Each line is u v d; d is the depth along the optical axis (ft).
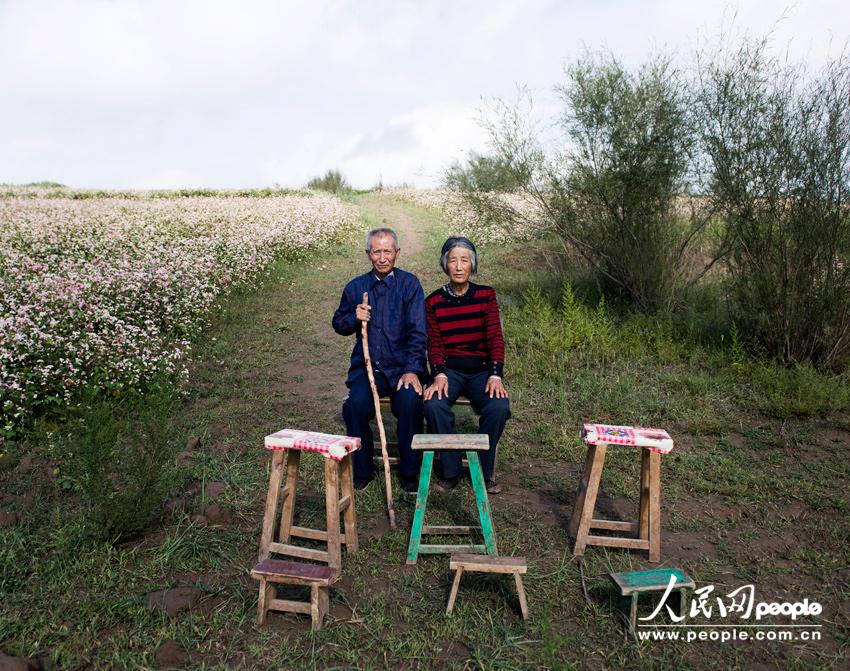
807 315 18.29
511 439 15.21
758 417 16.05
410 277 13.23
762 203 18.92
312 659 7.72
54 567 9.52
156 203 61.62
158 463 10.90
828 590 9.32
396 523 11.30
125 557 9.84
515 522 11.31
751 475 12.91
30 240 33.78
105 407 11.77
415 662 7.82
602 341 21.43
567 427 15.81
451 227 57.41
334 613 8.67
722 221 22.65
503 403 12.33
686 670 7.71
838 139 17.40
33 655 7.72
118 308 22.44
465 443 9.75
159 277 25.14
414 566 9.93
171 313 23.98
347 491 10.12
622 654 7.98
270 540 9.68
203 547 10.19
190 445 14.14
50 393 16.17
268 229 45.21
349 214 68.03
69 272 23.50
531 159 26.86
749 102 18.99
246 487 12.43
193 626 8.31
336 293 33.42
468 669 7.68
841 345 18.30
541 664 7.76
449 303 13.51
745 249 19.56
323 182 114.21
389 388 13.01
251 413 16.81
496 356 12.98
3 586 9.02
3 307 19.85
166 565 9.73
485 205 28.78
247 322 26.89
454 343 13.43
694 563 10.02
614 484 12.71
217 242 37.52
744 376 18.33
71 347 16.57
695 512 11.67
